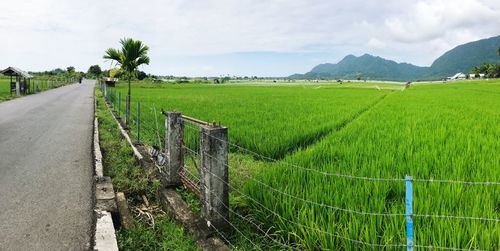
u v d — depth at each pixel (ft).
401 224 13.75
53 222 16.94
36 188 21.79
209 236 15.64
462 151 25.13
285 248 14.78
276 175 20.01
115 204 18.65
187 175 22.45
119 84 221.66
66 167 26.78
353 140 30.66
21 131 43.27
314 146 29.09
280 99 97.86
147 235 16.02
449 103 80.28
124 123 49.78
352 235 13.51
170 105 73.61
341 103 81.35
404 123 42.78
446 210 14.71
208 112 57.57
